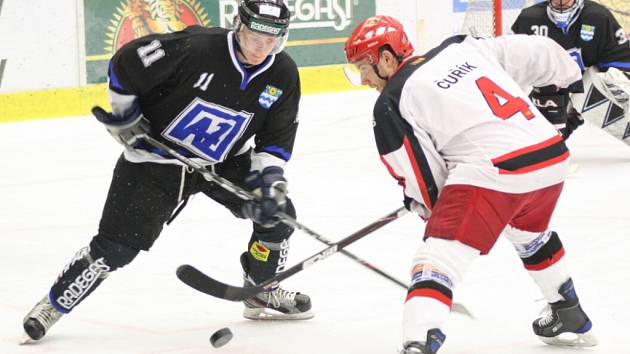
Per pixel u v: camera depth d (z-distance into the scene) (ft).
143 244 31.83
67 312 32.24
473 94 27.27
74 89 92.68
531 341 32.07
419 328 26.11
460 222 26.53
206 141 31.58
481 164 26.55
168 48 29.63
